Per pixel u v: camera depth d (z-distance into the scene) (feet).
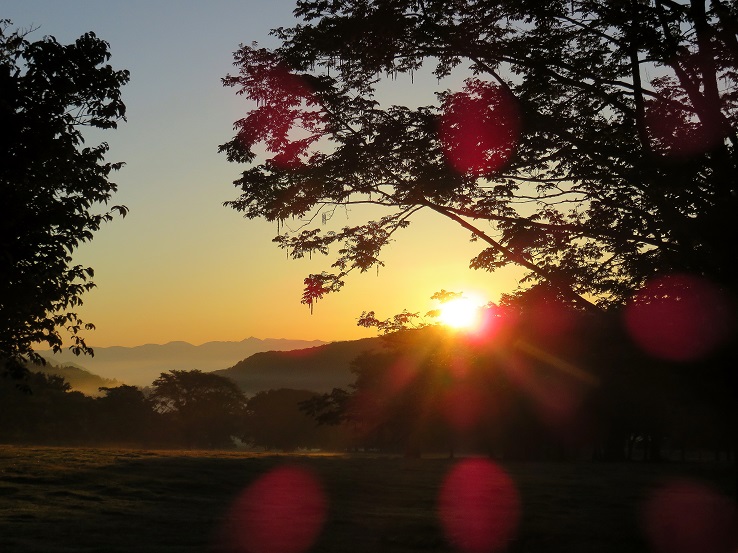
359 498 96.99
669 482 133.28
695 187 46.88
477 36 49.32
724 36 46.91
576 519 79.30
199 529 65.77
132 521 68.90
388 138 47.11
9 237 44.09
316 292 53.11
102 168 48.26
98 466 109.91
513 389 65.92
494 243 52.06
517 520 77.71
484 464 172.86
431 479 123.75
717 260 47.37
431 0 48.21
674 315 49.29
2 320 46.29
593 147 47.55
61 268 46.68
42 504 76.74
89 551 51.88
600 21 48.67
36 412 296.30
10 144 44.55
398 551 56.18
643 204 49.75
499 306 57.67
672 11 47.42
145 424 360.89
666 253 49.78
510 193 50.72
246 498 91.25
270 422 399.44
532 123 47.01
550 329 55.57
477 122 46.52
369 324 68.64
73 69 46.29
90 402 344.08
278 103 49.34
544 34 49.93
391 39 48.55
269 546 57.16
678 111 48.21
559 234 50.75
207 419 382.63
